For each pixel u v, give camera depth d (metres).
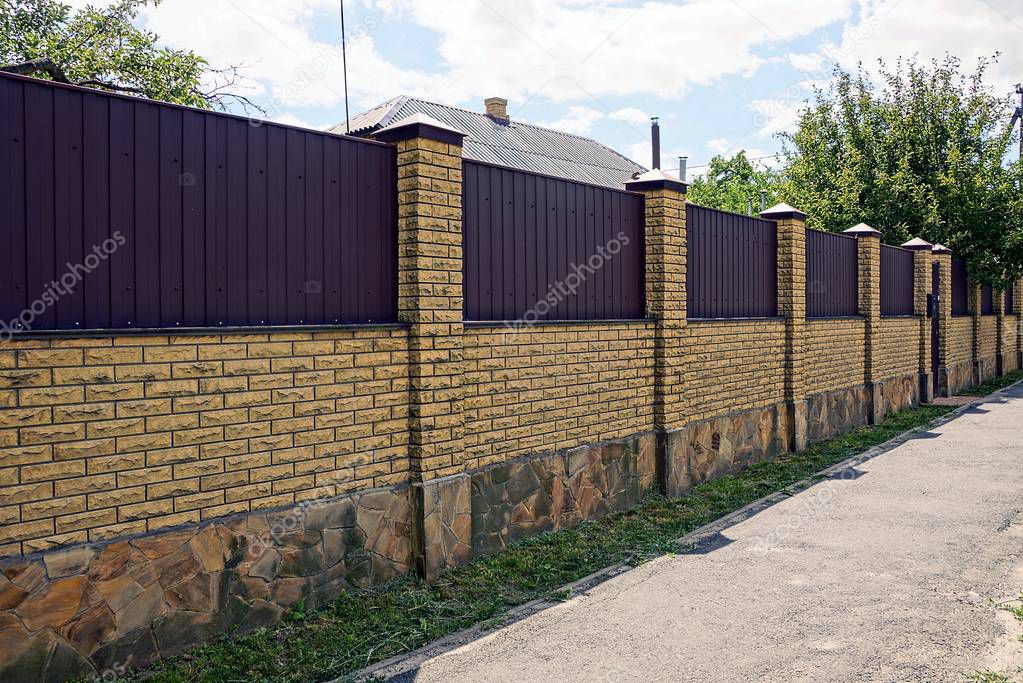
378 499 5.33
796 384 10.37
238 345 4.54
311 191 5.00
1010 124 19.92
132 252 4.14
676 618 4.92
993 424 12.58
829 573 5.70
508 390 6.29
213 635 4.45
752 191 41.78
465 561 5.83
